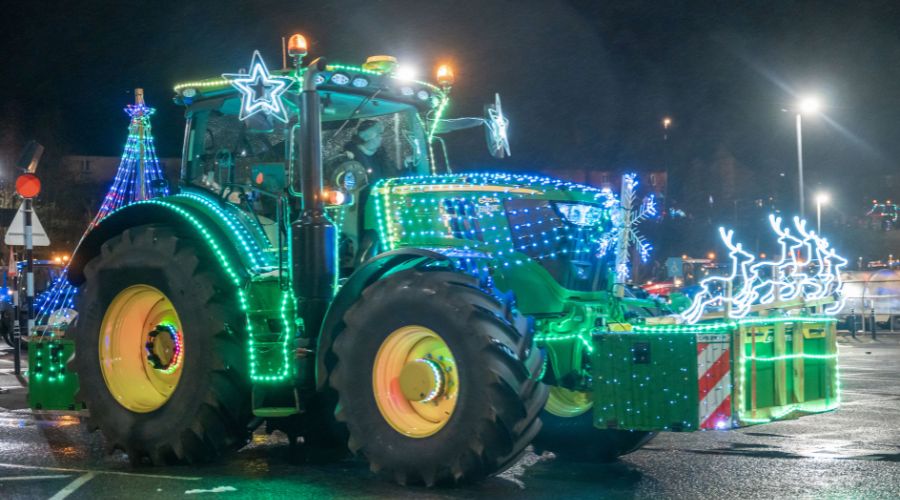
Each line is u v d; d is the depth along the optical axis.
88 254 7.94
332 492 5.97
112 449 7.23
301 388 6.51
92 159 49.38
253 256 6.97
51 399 8.48
